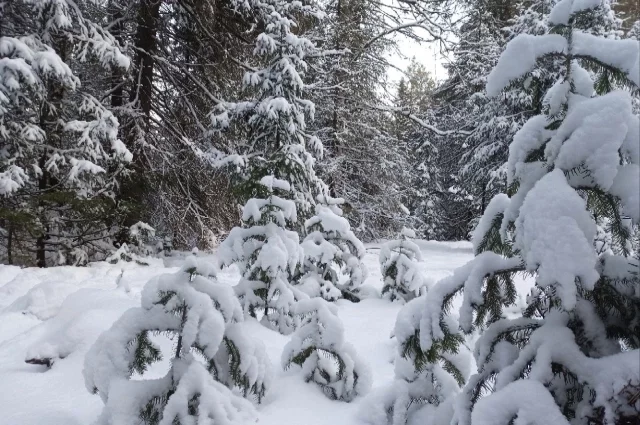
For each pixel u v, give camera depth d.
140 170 11.07
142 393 2.23
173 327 2.41
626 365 1.30
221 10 11.62
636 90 1.53
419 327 1.85
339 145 17.39
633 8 16.48
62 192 9.03
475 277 1.63
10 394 3.22
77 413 2.97
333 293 6.33
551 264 1.25
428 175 25.23
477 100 18.05
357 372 3.34
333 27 16.17
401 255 6.61
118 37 11.01
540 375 1.38
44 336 4.19
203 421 2.14
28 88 7.95
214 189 12.52
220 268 4.62
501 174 15.85
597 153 1.37
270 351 3.88
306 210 6.81
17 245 9.62
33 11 8.20
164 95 12.11
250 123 10.44
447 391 2.60
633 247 1.57
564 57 1.63
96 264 9.13
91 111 9.40
